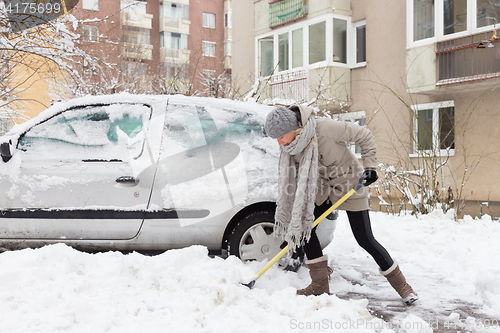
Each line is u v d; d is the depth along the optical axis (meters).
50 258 3.08
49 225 3.56
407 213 7.53
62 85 11.28
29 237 3.59
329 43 13.91
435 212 6.79
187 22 32.00
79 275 3.06
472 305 3.11
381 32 12.98
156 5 31.30
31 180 3.59
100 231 3.54
